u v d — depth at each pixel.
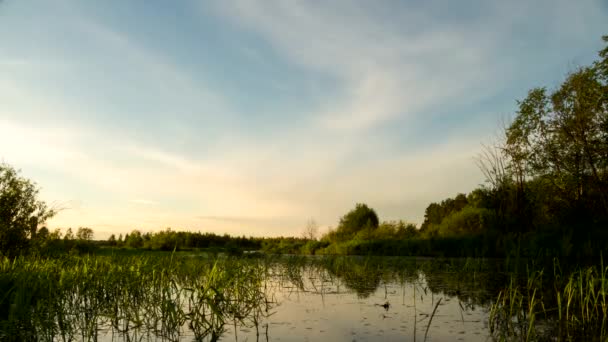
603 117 22.23
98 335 6.04
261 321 6.60
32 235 14.50
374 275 13.91
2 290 7.00
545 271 12.41
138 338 5.82
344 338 5.48
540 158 24.31
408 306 7.82
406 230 39.72
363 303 8.23
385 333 5.73
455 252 24.17
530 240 19.56
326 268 17.14
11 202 13.77
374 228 44.09
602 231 18.44
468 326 6.09
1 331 5.46
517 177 25.03
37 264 9.67
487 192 26.83
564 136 23.42
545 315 6.48
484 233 23.77
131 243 42.19
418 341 5.30
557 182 23.98
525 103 25.19
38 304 5.95
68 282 8.09
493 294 9.09
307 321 6.55
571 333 5.61
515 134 25.22
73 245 17.81
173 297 8.79
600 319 6.36
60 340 5.77
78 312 6.90
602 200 21.78
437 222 64.62
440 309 7.46
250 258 21.88
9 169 14.13
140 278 9.23
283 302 8.46
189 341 5.59
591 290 6.61
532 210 24.09
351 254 32.75
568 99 23.67
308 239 49.72
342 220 49.09
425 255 25.77
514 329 5.90
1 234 13.53
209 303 6.30
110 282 8.62
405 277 13.05
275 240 51.12
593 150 22.36
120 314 7.19
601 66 22.30
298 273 14.41
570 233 18.23
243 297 7.89
